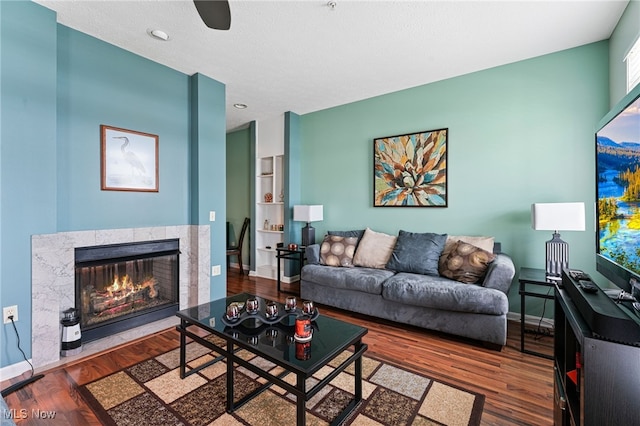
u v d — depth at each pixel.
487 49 2.67
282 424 1.55
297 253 4.44
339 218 4.23
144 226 2.82
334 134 4.25
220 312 2.02
